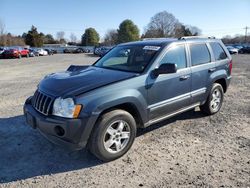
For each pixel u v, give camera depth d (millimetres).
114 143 4156
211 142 4875
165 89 4773
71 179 3719
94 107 3818
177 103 5074
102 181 3656
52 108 3908
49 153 4469
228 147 4664
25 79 13039
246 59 28109
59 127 3811
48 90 4152
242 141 4918
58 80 4359
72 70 5191
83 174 3846
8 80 12719
